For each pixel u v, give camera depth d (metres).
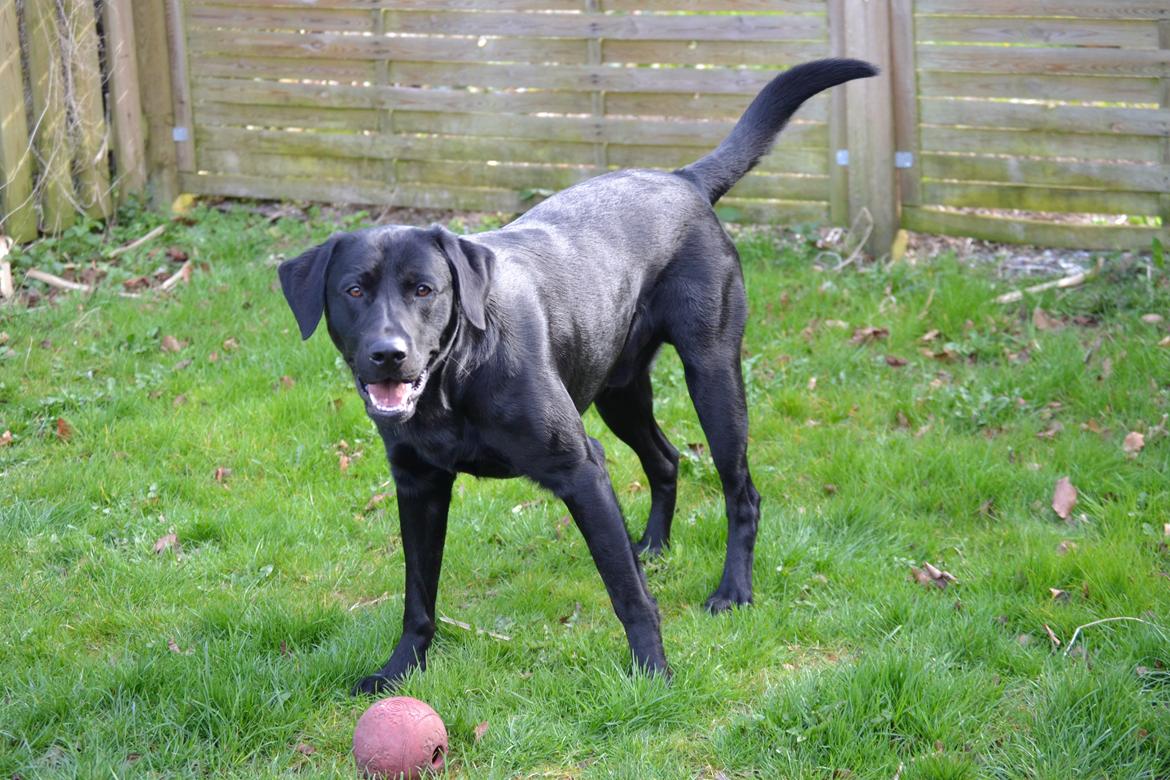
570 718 4.27
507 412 4.29
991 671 4.43
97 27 9.45
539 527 5.76
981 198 8.57
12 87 8.66
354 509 6.01
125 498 6.05
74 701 4.33
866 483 5.96
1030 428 6.39
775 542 5.45
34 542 5.66
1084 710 4.10
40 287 8.52
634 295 5.02
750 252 8.76
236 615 4.92
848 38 8.43
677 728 4.21
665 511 5.62
